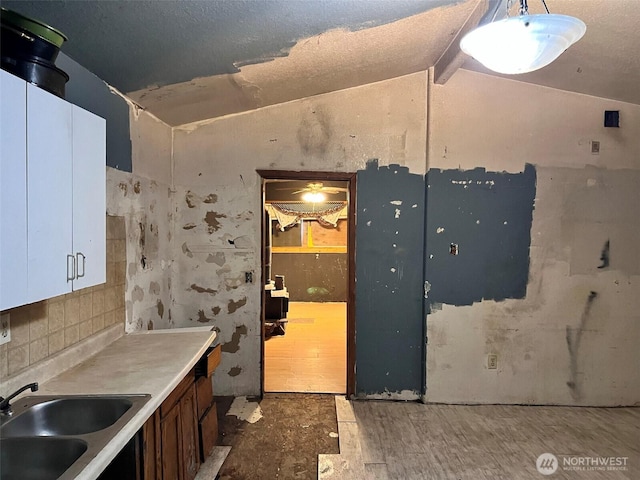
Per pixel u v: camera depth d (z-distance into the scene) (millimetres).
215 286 3633
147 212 3090
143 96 2752
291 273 8836
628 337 3615
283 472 2561
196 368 2604
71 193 1592
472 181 3588
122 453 1653
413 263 3646
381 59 3029
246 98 3240
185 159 3596
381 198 3633
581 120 3582
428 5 2275
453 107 3572
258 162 3604
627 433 3115
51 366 1935
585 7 2291
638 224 3602
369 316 3650
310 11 2047
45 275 1441
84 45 1982
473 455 2771
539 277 3602
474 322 3609
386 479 2494
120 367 2090
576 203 3600
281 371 4293
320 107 3602
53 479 1372
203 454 2561
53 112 1473
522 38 1620
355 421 3240
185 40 2096
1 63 1400
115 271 2604
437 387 3619
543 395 3619
